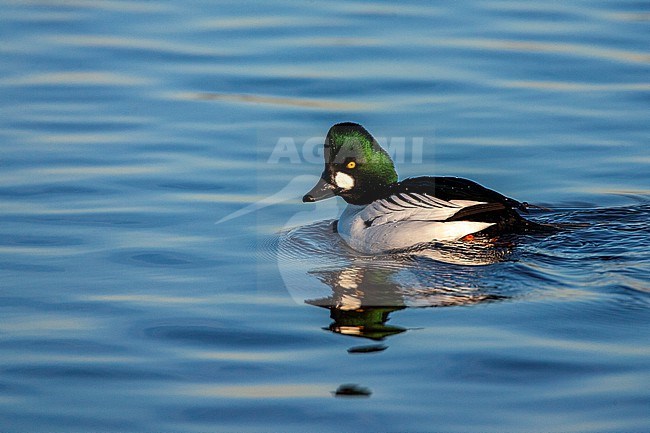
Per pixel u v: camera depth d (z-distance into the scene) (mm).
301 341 9648
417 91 16891
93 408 8484
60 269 11312
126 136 15461
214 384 8820
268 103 16531
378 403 8438
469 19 20031
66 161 14555
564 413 8172
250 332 9852
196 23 20141
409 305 10438
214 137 15445
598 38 18844
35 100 16703
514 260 11500
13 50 18688
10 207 13070
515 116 15961
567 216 12914
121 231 12453
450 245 12141
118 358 9312
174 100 16734
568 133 15414
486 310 10180
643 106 16203
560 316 9945
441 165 14555
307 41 19047
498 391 8562
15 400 8617
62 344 9586
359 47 18703
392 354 9312
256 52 18609
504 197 12531
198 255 11836
